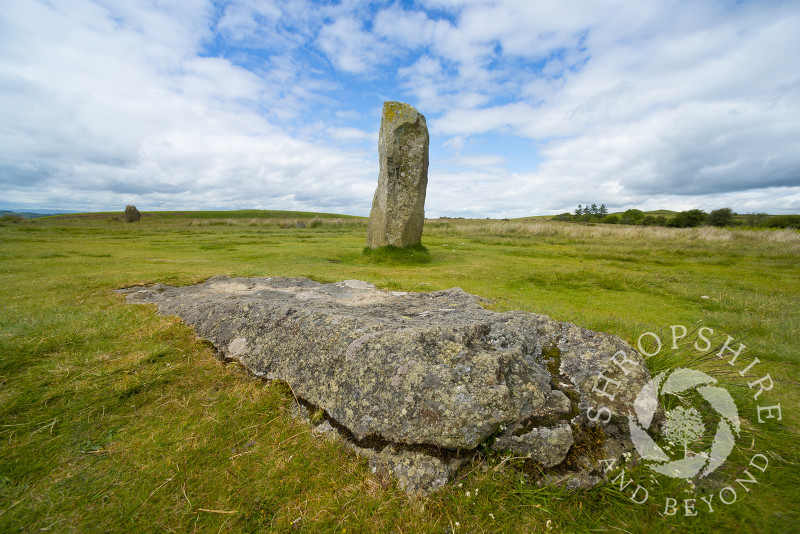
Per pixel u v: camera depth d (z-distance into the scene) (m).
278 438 2.57
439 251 14.65
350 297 5.76
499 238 20.45
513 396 2.46
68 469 2.26
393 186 12.38
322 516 2.00
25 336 3.78
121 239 19.30
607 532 1.93
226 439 2.55
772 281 9.15
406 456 2.26
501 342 3.07
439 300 5.54
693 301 6.98
